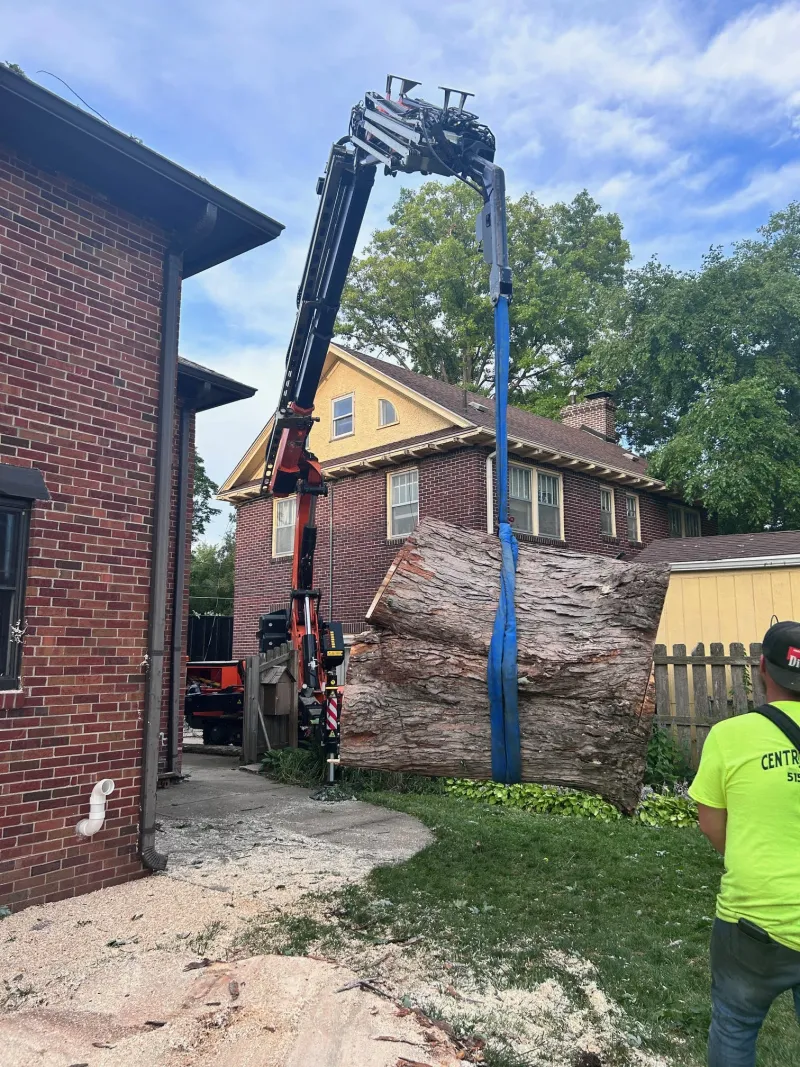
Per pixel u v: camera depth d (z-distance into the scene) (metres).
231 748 11.76
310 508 9.34
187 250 5.84
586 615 3.40
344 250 7.29
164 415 5.31
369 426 14.61
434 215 32.25
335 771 8.45
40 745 4.45
